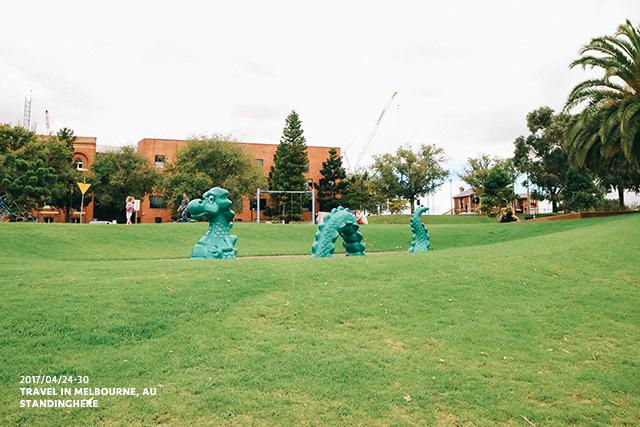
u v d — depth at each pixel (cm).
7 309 629
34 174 3728
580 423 438
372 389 484
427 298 788
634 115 2327
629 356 601
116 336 578
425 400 467
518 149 5344
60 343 551
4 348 529
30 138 4744
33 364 500
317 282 845
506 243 1426
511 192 4647
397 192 6675
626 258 1110
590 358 593
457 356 579
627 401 484
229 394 458
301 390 474
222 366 518
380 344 606
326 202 6662
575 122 2653
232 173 5262
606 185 4247
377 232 2669
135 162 5559
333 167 6606
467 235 2523
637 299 830
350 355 564
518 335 656
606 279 953
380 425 418
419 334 644
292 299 751
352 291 805
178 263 972
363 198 6122
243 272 870
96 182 5291
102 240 1923
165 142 6525
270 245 2205
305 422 416
